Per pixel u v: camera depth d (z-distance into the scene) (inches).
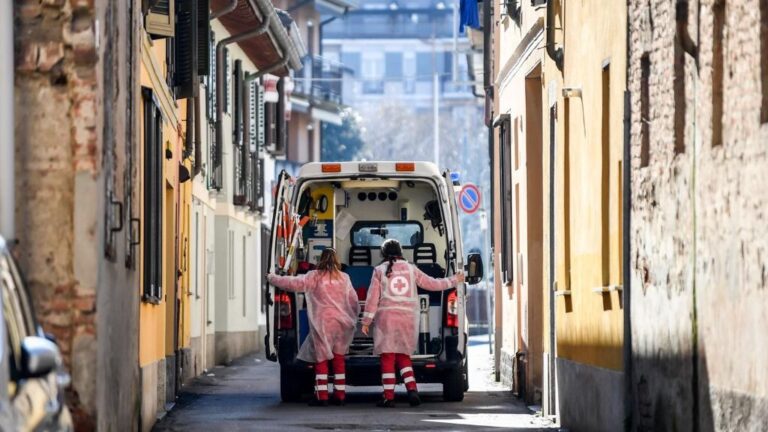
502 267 1386.6
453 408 1085.8
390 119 6067.9
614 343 805.2
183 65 1220.5
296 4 3395.7
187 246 1461.6
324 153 4517.7
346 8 3732.8
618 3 797.2
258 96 2230.6
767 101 553.9
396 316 1084.5
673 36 684.7
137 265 815.1
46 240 617.6
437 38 7003.0
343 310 1096.8
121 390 719.7
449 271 1128.8
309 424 941.8
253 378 1502.2
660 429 707.4
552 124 1021.8
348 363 1120.8
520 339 1235.9
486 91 1594.5
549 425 960.9
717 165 613.6
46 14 616.7
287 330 1120.8
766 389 545.6
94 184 618.5
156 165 967.6
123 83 735.1
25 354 372.2
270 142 2361.0
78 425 617.3
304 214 1180.5
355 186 1181.7
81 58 616.7
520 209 1250.0
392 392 1088.2
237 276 2031.3
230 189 1957.4
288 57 2162.9
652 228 727.1
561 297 974.4
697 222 645.3
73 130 617.3
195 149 1505.9
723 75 611.8
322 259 1101.7
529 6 1166.3
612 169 820.6
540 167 1200.8
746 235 573.6
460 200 1813.5
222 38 1910.7
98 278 621.3
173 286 1243.2
